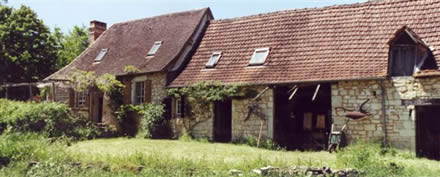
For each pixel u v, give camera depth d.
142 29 26.36
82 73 22.66
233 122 20.09
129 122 22.88
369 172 11.87
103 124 22.38
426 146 16.83
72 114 21.02
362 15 19.64
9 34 30.20
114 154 14.34
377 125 17.03
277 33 21.19
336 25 19.94
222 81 20.33
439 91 15.98
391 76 16.97
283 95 19.94
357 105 17.47
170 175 11.30
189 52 22.98
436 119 16.88
